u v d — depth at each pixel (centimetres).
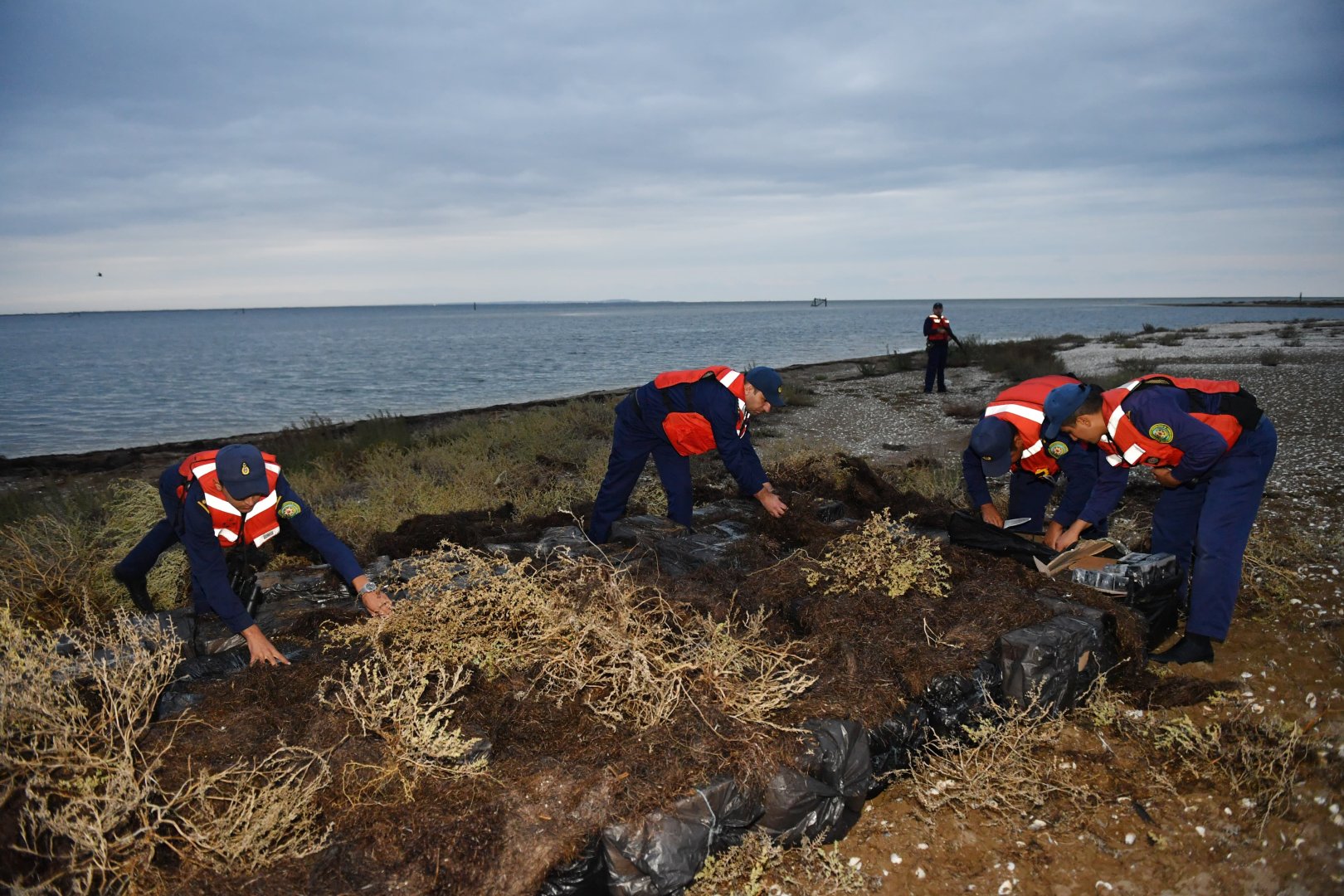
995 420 492
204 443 1564
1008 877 299
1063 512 518
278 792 267
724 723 316
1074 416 450
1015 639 385
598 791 280
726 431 555
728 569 491
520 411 1883
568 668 354
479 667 365
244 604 455
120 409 2353
